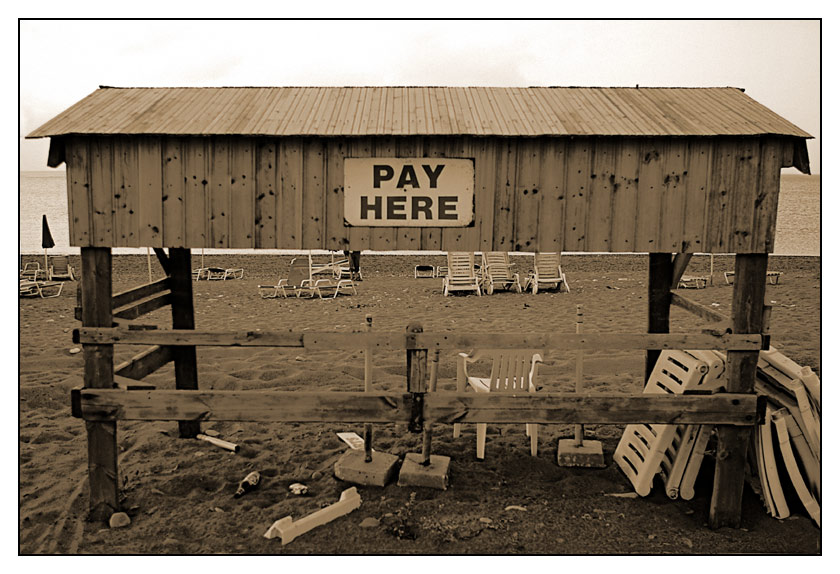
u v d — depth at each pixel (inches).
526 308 539.2
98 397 181.9
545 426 266.1
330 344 181.8
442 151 179.5
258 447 241.6
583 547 172.2
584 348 181.9
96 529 182.1
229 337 181.5
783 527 184.9
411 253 1240.8
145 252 1332.4
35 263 896.3
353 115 189.0
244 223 181.5
